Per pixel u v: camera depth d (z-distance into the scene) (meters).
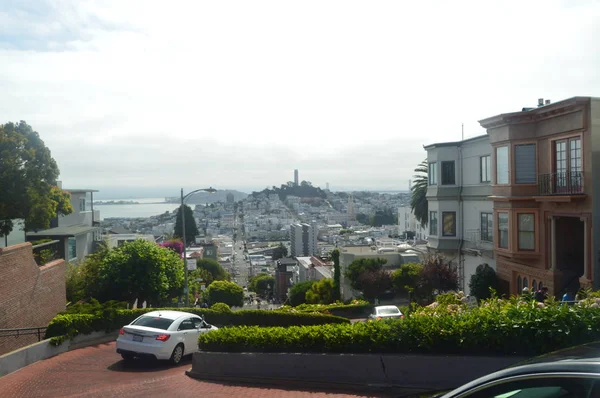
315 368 9.81
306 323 23.75
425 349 9.01
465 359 8.52
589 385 2.92
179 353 14.50
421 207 43.34
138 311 19.69
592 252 18.00
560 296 19.70
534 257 21.30
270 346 10.77
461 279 29.44
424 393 5.06
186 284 29.17
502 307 9.49
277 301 101.81
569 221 20.34
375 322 9.84
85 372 13.19
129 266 27.41
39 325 18.34
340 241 196.38
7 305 15.79
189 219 112.94
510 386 3.24
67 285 26.83
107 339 18.80
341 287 46.88
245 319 23.27
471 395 3.43
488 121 22.95
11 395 10.49
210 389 10.08
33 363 14.55
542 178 20.70
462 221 29.14
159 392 10.06
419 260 46.38
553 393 3.06
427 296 32.78
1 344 15.13
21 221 23.42
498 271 24.88
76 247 37.31
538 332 8.21
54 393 10.55
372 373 9.20
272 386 10.00
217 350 11.66
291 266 109.44
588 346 3.59
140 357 14.10
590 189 18.05
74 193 41.66
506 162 22.25
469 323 8.78
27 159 20.80
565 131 19.23
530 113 20.86
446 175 29.75
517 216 21.73
